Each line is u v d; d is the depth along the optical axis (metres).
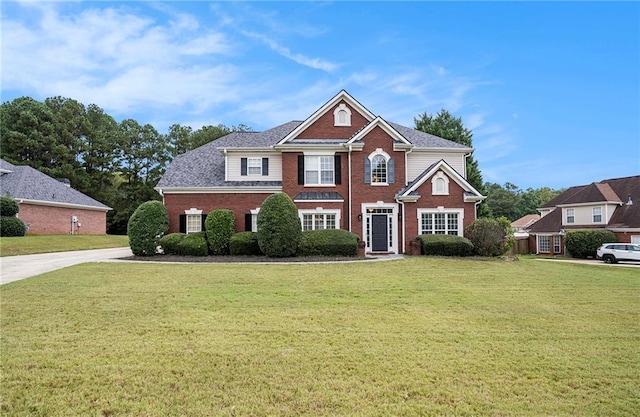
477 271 16.17
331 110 25.02
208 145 28.88
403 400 4.89
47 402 4.74
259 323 8.23
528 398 4.98
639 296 11.59
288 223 19.80
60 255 24.33
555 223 41.25
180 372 5.66
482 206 43.72
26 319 8.42
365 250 22.48
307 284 12.80
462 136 44.16
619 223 35.47
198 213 24.05
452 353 6.55
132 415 4.46
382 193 23.81
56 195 38.38
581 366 6.04
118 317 8.62
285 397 4.93
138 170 64.00
